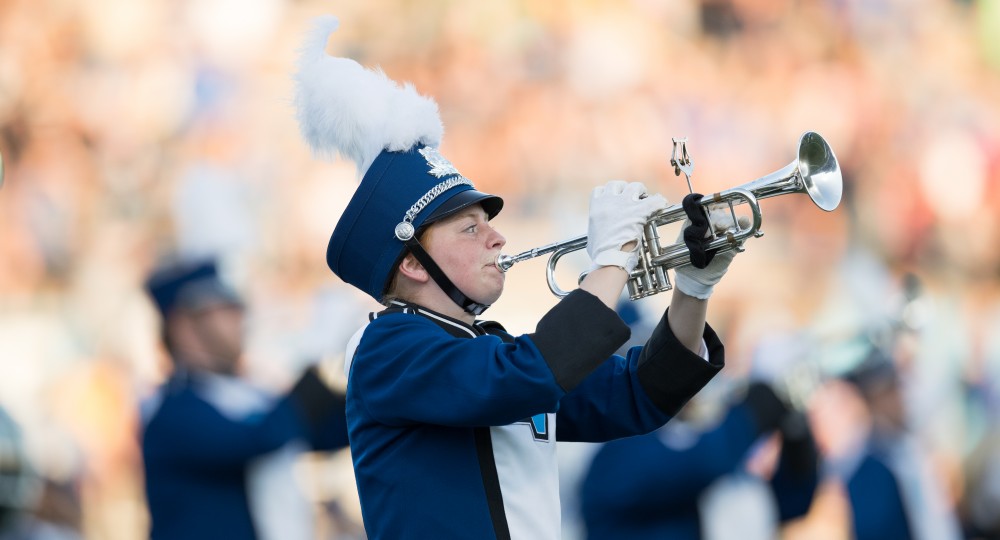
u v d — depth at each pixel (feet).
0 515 62.13
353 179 139.74
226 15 148.15
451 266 33.09
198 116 144.87
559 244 34.22
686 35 159.12
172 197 140.36
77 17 147.02
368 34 154.61
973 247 151.33
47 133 142.82
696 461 62.75
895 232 150.61
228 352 65.46
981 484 92.12
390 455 32.50
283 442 62.18
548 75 154.92
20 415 114.11
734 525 67.72
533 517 32.50
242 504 62.64
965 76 161.27
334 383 63.52
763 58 159.22
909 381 79.20
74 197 139.74
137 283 133.80
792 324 134.82
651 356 34.83
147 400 81.76
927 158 155.12
